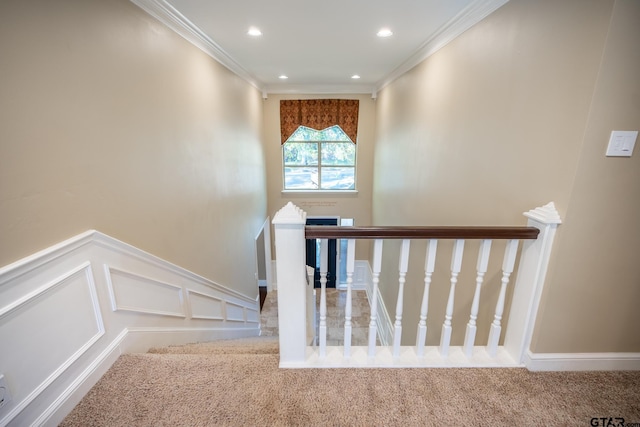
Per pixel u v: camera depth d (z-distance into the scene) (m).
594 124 1.15
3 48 0.98
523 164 1.51
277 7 2.03
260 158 5.37
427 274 1.46
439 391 1.37
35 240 1.12
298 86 5.43
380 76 4.53
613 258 1.32
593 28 1.11
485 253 1.42
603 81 1.10
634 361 1.46
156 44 1.94
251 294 4.68
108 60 1.49
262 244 6.32
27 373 1.10
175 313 2.21
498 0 1.69
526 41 1.46
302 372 1.47
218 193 3.14
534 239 1.36
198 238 2.65
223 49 3.03
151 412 1.24
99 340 1.45
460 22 2.13
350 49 3.03
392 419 1.23
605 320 1.41
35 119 1.10
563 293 1.37
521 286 1.47
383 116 4.96
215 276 3.09
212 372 1.46
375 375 1.46
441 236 1.38
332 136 6.04
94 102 1.40
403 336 3.63
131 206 1.70
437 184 2.65
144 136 1.81
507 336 1.59
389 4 1.96
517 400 1.32
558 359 1.47
